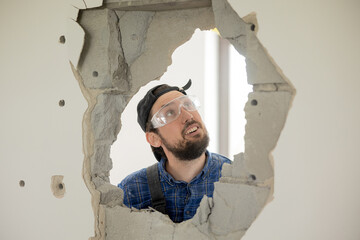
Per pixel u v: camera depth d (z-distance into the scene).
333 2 1.58
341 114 1.61
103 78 1.90
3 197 2.11
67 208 1.96
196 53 4.61
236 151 5.42
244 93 5.57
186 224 1.81
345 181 1.64
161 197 2.46
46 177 2.00
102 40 1.89
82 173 1.92
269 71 1.63
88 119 1.91
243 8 1.63
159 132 2.41
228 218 1.74
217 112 5.15
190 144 2.33
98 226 1.92
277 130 1.63
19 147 2.05
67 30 1.91
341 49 1.60
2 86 2.07
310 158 1.60
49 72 1.96
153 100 2.44
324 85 1.59
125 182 2.59
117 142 3.59
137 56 2.05
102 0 1.84
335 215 1.64
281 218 1.63
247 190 1.70
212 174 2.48
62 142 1.95
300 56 1.58
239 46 1.71
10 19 2.04
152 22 2.04
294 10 1.58
